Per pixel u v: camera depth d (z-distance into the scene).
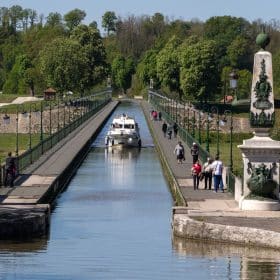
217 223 67.06
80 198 93.69
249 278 56.47
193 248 65.38
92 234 71.81
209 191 87.31
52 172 103.69
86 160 137.00
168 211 84.94
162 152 134.88
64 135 162.12
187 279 56.25
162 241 68.50
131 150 156.38
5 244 67.31
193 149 107.88
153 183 107.50
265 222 67.62
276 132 141.12
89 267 59.28
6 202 78.50
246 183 74.00
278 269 58.72
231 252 63.75
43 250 65.00
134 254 63.59
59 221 78.50
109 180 110.19
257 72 73.56
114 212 84.06
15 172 95.19
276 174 73.44
